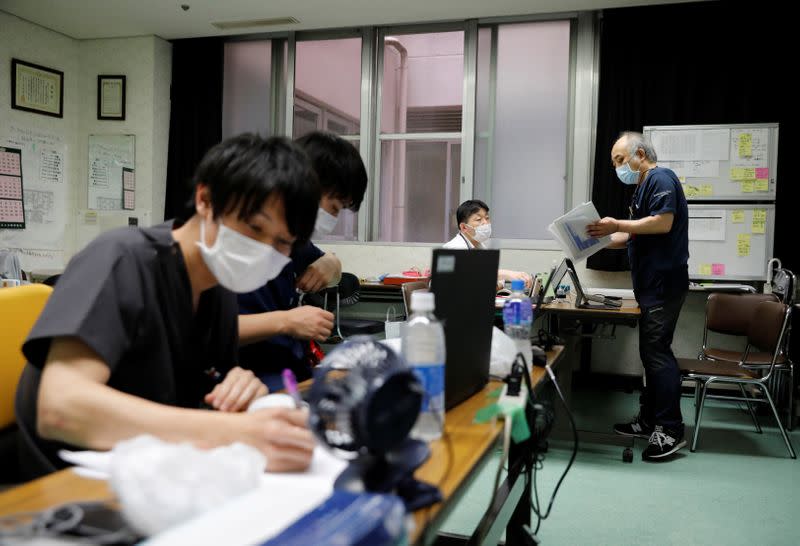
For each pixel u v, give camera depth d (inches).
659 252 118.0
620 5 171.9
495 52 193.0
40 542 19.7
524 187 193.3
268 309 60.2
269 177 33.4
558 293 143.6
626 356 180.9
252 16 190.4
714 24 167.0
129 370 36.6
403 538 21.1
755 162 165.0
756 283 167.2
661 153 170.7
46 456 35.5
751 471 108.6
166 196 213.6
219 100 208.2
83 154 215.5
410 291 85.9
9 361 40.9
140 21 195.9
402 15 187.8
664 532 82.6
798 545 79.1
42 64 202.4
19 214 196.2
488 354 46.5
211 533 19.6
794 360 142.9
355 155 54.2
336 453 29.7
